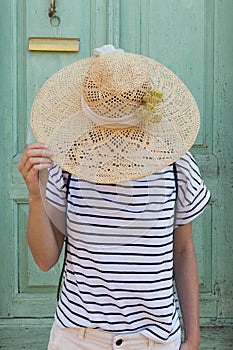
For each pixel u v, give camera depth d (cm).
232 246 330
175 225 187
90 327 171
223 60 327
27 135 320
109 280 169
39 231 176
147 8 323
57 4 318
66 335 175
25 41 318
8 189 320
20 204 322
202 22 326
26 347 322
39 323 324
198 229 328
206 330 327
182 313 193
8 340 321
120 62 169
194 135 172
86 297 171
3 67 317
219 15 325
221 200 329
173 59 326
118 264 169
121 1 321
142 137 169
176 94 179
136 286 170
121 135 169
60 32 319
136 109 166
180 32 325
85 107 170
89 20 320
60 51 320
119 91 164
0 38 316
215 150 328
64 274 181
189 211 183
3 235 321
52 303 325
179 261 195
